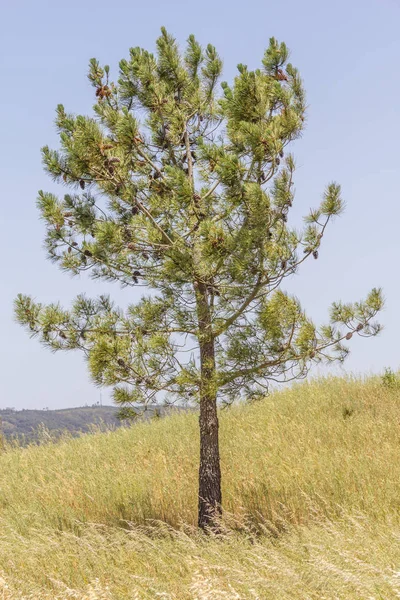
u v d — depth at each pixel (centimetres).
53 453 1586
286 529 867
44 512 1098
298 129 988
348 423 1389
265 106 932
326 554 594
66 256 1033
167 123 1073
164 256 1002
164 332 1014
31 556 784
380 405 1511
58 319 1003
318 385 1788
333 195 970
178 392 998
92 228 1005
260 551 660
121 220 1047
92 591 579
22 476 1380
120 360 957
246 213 920
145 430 1656
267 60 1000
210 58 1129
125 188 974
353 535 688
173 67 1070
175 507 1077
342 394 1655
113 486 1185
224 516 947
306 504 957
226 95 938
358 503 882
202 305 990
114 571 700
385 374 1673
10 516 1092
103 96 1035
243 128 897
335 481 1022
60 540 917
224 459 1288
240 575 547
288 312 966
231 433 1491
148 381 978
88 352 996
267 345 995
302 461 1156
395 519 789
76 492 1179
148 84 1019
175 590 582
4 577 658
